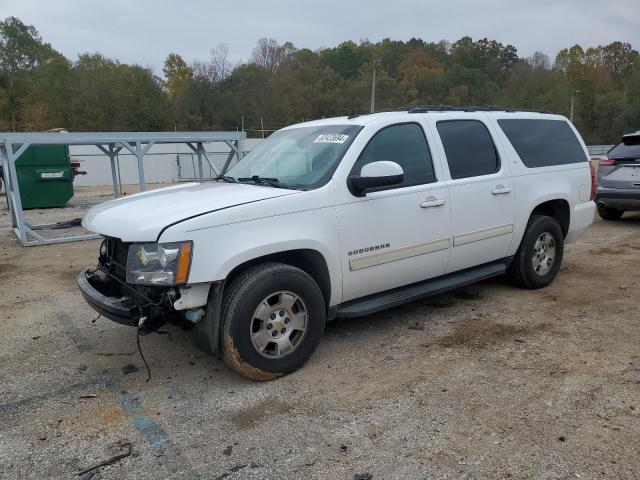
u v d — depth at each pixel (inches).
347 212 169.8
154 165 1285.7
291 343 162.6
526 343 182.7
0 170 640.4
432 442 127.0
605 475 113.3
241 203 153.3
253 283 151.0
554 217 253.3
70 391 158.9
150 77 2768.2
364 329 199.8
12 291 272.2
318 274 169.3
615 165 395.5
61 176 664.4
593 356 170.9
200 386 158.9
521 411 139.1
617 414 136.2
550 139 245.8
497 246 218.2
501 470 116.0
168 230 140.9
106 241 176.9
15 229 445.4
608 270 276.1
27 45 2851.9
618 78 3646.7
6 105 2691.9
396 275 185.6
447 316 211.5
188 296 144.8
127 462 123.4
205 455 125.1
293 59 3366.1
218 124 2817.4
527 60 3848.4
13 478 118.8
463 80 3083.2
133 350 187.6
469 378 157.9
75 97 2603.3
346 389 154.0
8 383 165.5
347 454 123.6
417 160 192.2
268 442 129.5
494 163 216.7
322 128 195.3
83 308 239.3
